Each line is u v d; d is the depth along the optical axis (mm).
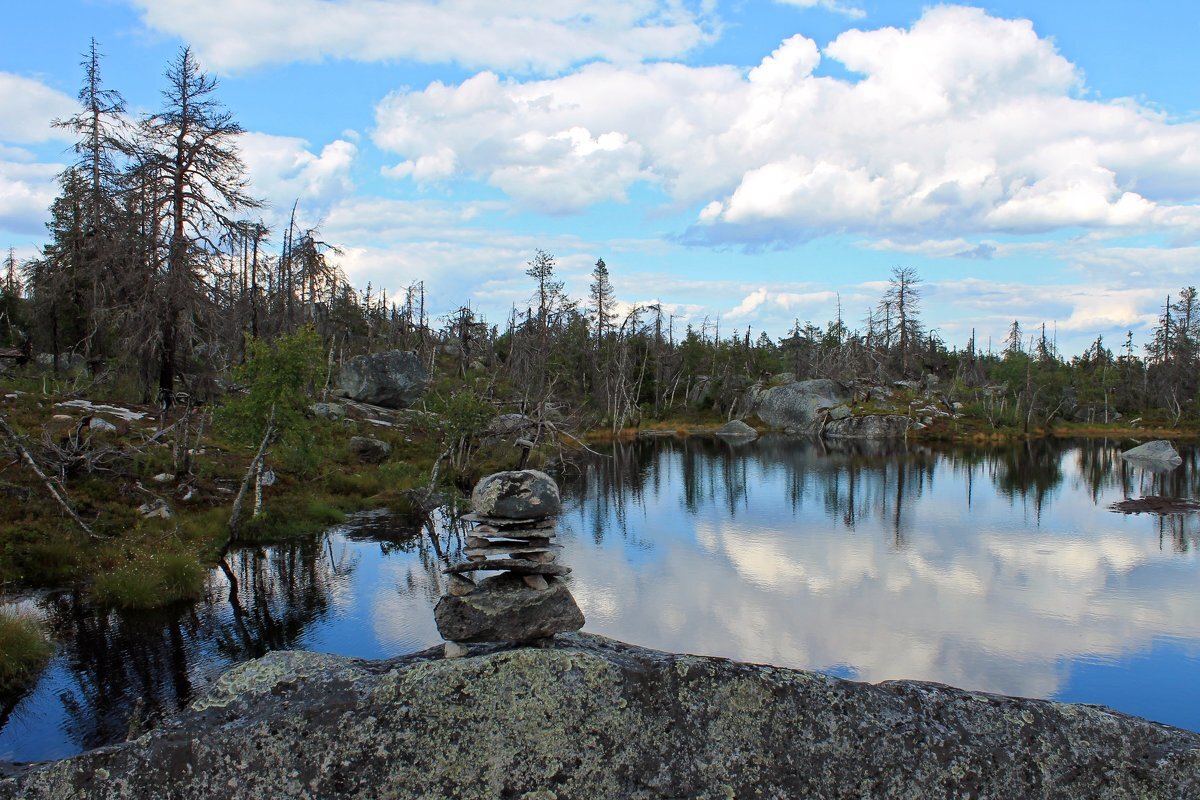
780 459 54594
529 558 6910
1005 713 6160
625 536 27281
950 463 52531
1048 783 5945
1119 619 18062
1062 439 73312
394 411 42906
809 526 29578
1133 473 47281
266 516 22391
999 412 81125
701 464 51094
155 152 26734
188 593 16391
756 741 6031
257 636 14430
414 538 23516
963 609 18766
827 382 85062
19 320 42344
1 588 15336
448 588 6820
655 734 6016
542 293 68875
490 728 5934
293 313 44500
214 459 25578
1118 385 89438
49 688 11789
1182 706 13305
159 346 28422
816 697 6133
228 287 31141
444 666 6055
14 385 28250
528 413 41969
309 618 15633
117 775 5531
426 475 31469
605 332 84625
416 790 5785
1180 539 27484
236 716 6000
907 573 22328
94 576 16438
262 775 5684
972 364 114625
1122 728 6109
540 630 6715
